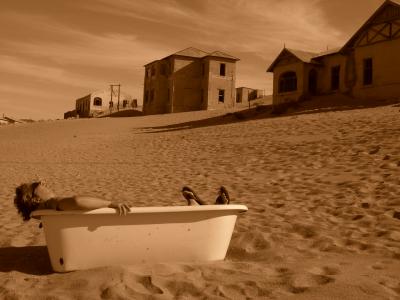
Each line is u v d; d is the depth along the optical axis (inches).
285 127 786.8
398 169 400.5
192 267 187.8
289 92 1428.4
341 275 170.6
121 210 182.1
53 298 155.6
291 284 162.6
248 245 233.5
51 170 645.3
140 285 165.6
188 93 2172.7
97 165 666.8
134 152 788.0
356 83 1215.6
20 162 764.6
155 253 193.3
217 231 203.6
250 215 299.7
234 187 416.5
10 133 1626.5
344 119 759.7
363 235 239.9
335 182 387.9
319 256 208.2
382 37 1149.1
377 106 939.3
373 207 299.1
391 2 1111.0
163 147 800.3
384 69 1141.7
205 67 2135.8
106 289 159.8
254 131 811.4
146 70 2377.0
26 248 236.4
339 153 513.0
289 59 1434.5
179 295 157.4
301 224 266.1
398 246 217.3
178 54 2151.8
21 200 188.7
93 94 3201.3
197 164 585.9
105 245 185.5
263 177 451.8
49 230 182.2
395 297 148.3
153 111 2247.8
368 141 546.3
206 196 387.2
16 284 173.0
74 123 1792.6
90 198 179.3
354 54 1226.6
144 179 506.9
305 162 497.0
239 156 599.8
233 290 159.9
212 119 1316.4
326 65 1392.7
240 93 2751.0
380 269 180.2
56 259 184.2
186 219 196.4
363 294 150.6
